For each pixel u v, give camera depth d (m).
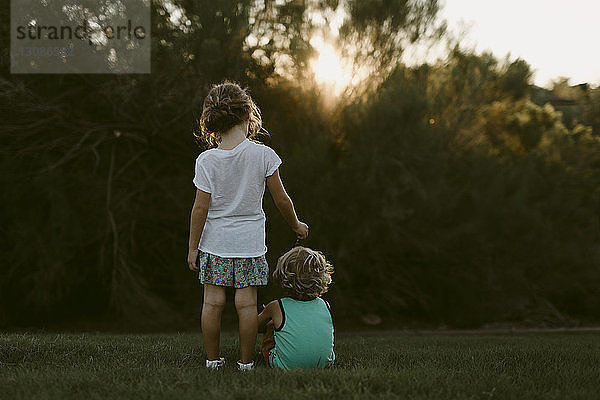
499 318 11.84
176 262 11.09
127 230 10.92
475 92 10.52
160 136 10.24
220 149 3.06
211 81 9.00
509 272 11.38
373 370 2.91
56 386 2.60
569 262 11.59
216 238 3.03
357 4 10.08
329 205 9.59
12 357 3.52
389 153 9.64
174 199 10.61
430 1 10.38
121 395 2.48
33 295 9.60
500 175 10.88
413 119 9.55
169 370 2.97
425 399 2.42
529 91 11.13
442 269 11.48
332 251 9.88
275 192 3.14
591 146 12.04
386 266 11.46
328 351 3.21
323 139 9.71
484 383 2.73
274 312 3.23
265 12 9.98
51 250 9.53
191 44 8.90
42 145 10.08
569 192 11.56
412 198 9.81
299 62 9.56
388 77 10.23
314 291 3.21
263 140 9.61
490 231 10.83
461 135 10.88
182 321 10.47
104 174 10.67
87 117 10.25
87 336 5.29
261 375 2.79
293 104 10.02
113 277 10.05
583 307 12.71
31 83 9.52
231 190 3.03
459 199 10.63
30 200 9.87
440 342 5.67
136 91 9.23
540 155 11.69
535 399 2.49
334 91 9.97
